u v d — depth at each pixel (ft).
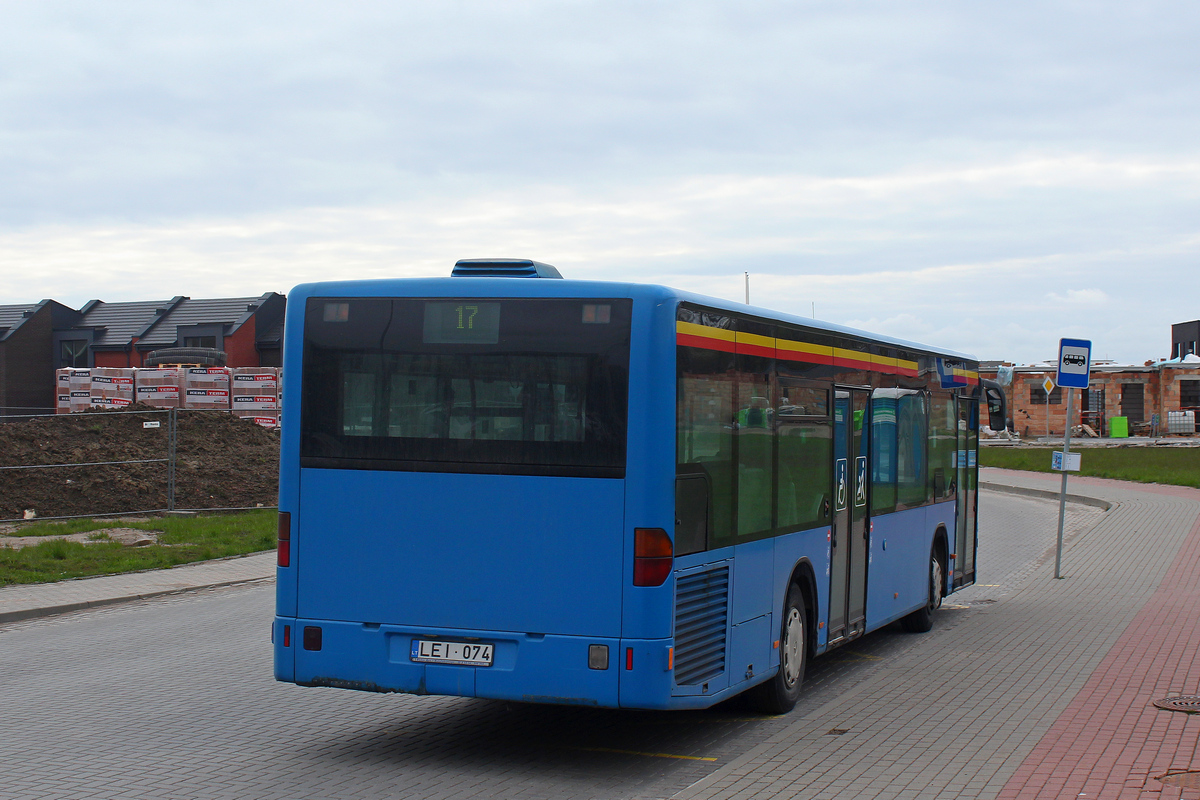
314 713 27.35
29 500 74.28
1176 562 54.75
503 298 22.35
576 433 21.71
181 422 93.81
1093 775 20.75
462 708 27.99
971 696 28.35
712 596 22.98
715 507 23.08
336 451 23.13
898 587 35.37
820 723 25.90
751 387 24.79
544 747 24.18
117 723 26.21
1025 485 108.06
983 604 44.70
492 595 22.07
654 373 21.43
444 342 22.61
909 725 25.44
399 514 22.67
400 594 22.65
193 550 57.41
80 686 30.27
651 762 22.95
